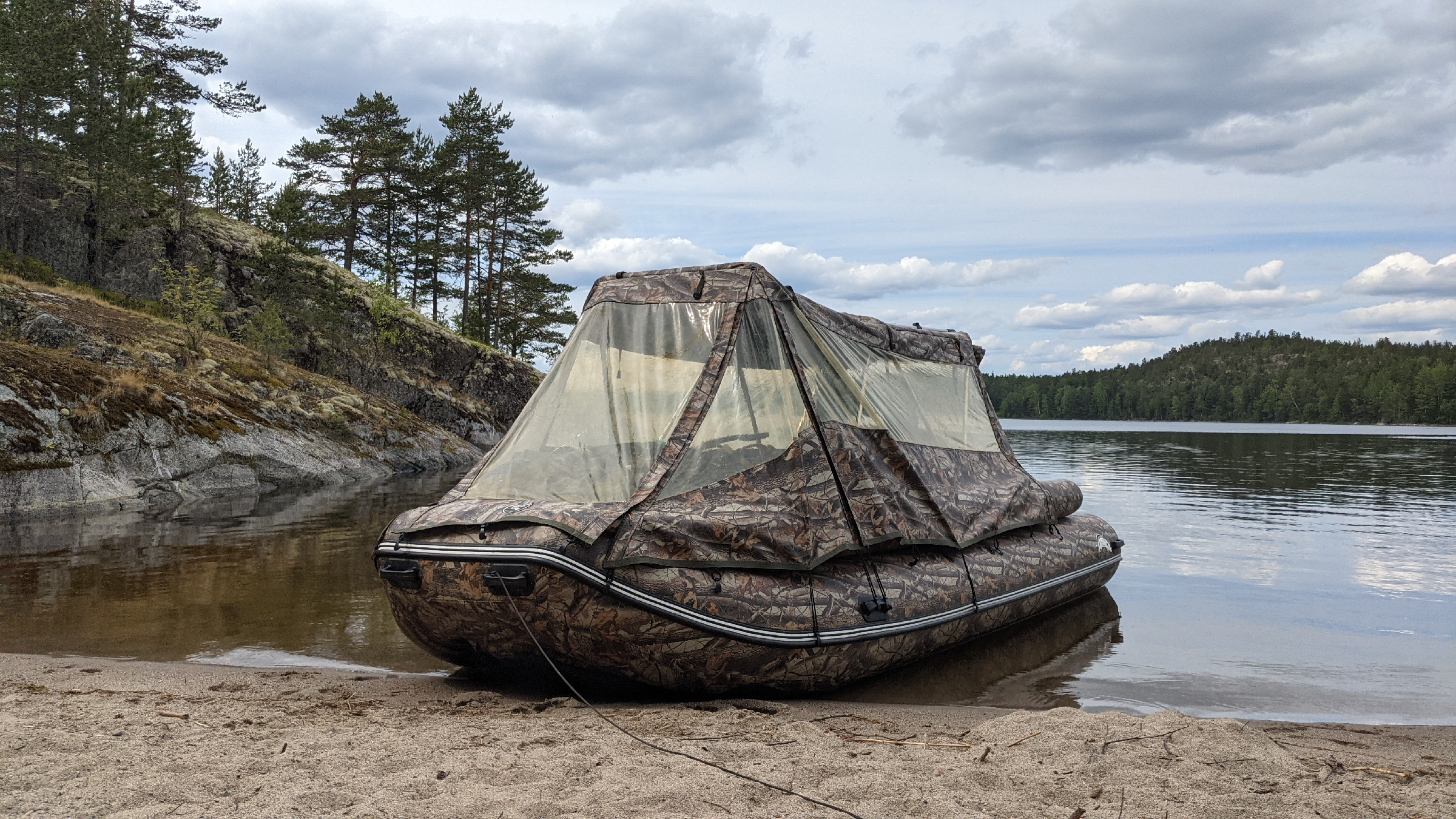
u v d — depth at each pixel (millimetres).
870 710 5043
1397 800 3314
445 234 50781
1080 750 3791
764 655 5035
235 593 8500
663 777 3375
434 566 4938
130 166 33062
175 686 5312
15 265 27156
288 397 25000
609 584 4719
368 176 48500
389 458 26547
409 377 35656
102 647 6492
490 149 49562
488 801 3078
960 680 5895
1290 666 6293
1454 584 9453
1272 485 21922
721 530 5113
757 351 5855
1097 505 17375
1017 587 7184
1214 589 9164
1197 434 72812
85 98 32938
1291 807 3186
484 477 5582
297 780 3271
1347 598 8711
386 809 2988
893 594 5797
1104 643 6957
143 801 3008
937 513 6559
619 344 6016
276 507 16125
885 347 7285
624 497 5199
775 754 3736
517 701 5070
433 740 3918
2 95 31250
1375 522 14695
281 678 5594
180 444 18328
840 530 5570
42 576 9297
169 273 29641
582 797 3139
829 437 5871
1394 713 5234
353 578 9273
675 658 4871
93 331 21969
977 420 8453
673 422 5539
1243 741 3936
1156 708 5297
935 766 3578
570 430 5668
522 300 52750
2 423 15195
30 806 2922
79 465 15922
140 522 13883
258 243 36750
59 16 33906
